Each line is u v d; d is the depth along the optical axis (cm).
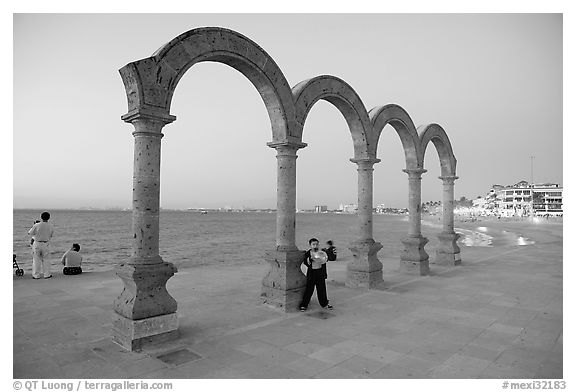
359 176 1178
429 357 604
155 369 555
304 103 955
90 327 740
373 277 1128
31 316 811
